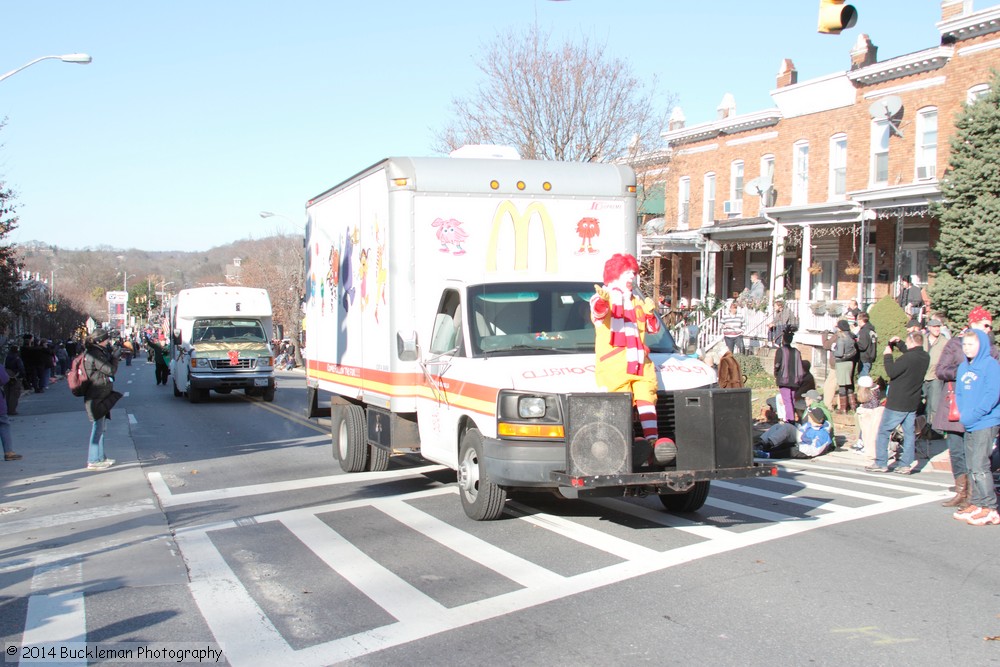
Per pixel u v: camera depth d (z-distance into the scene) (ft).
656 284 107.14
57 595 21.50
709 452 24.04
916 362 38.14
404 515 29.55
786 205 92.68
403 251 31.48
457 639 17.66
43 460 44.11
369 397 35.58
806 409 48.57
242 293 88.12
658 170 103.50
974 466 27.43
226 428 59.93
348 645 17.56
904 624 18.04
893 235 82.07
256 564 23.97
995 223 60.13
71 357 143.95
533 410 24.43
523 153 92.63
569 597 20.06
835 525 27.25
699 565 22.52
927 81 77.41
